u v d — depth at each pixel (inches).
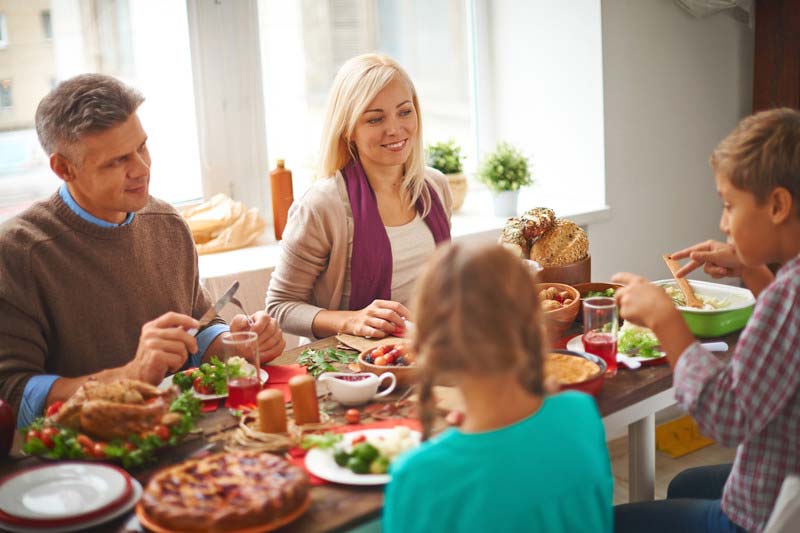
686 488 71.0
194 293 83.6
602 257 129.7
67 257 73.0
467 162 144.3
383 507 47.9
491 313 40.3
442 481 41.8
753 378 48.2
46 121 69.0
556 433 43.1
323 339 78.6
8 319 70.0
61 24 104.7
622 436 127.7
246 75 117.9
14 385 67.5
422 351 42.1
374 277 88.1
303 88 123.6
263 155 121.6
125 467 53.9
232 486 47.2
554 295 77.3
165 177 115.2
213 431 58.8
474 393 43.3
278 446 55.2
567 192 133.2
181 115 114.8
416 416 59.2
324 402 62.9
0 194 104.0
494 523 41.0
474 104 142.4
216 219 112.4
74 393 64.3
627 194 130.8
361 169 90.1
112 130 68.6
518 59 136.3
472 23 138.6
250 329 71.5
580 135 129.1
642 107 129.7
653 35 128.9
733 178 51.8
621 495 109.9
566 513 42.6
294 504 46.5
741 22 139.3
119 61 109.2
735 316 70.9
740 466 52.9
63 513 47.8
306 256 88.2
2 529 47.9
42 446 55.6
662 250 137.9
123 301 75.8
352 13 125.6
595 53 123.6
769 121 51.3
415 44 133.3
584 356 64.9
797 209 50.3
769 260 52.9
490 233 117.9
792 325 47.6
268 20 118.6
